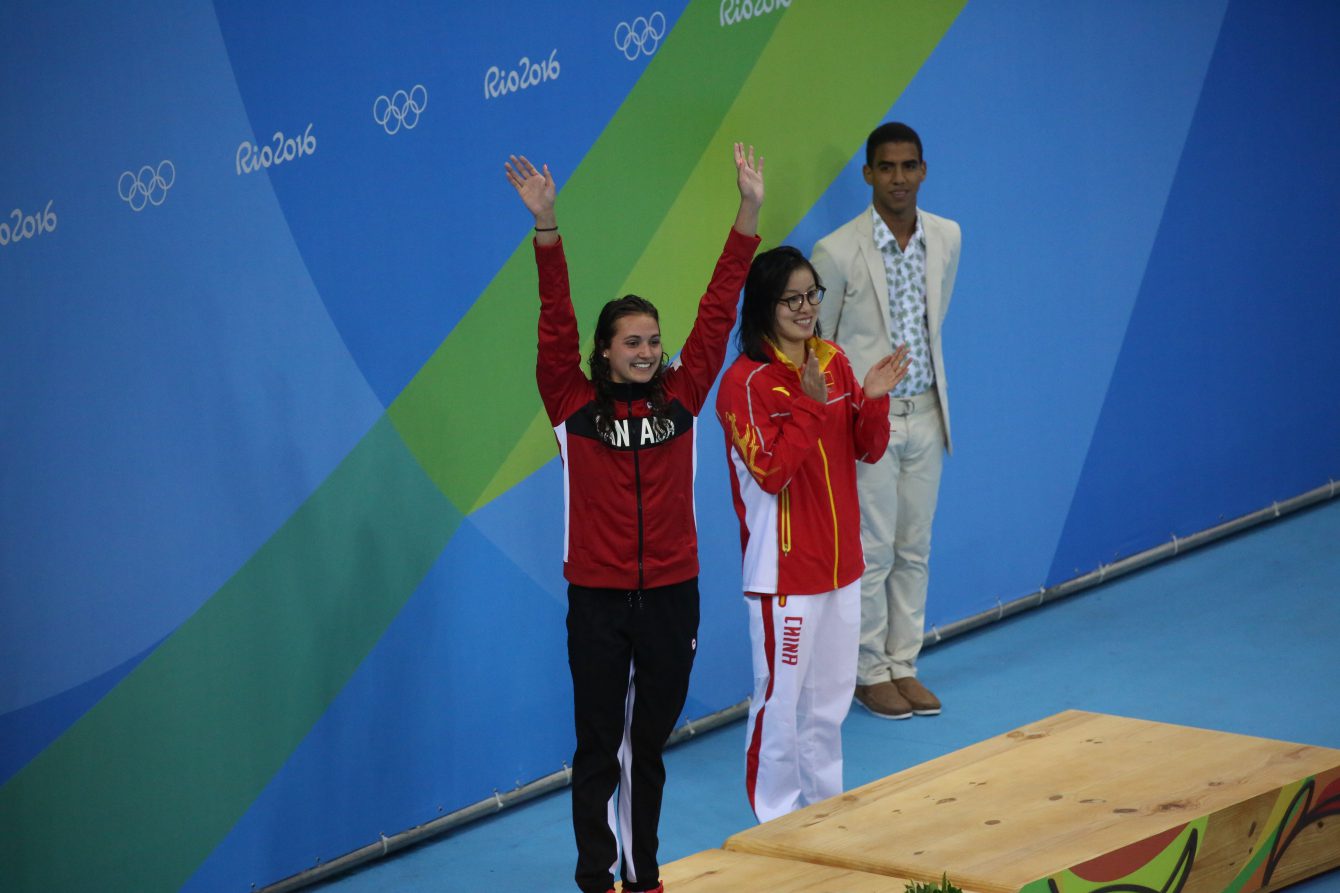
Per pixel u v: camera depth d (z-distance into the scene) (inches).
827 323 788.0
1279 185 1027.3
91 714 605.6
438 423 688.4
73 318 589.0
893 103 829.2
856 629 643.5
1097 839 522.0
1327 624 871.1
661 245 752.3
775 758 644.1
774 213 790.5
